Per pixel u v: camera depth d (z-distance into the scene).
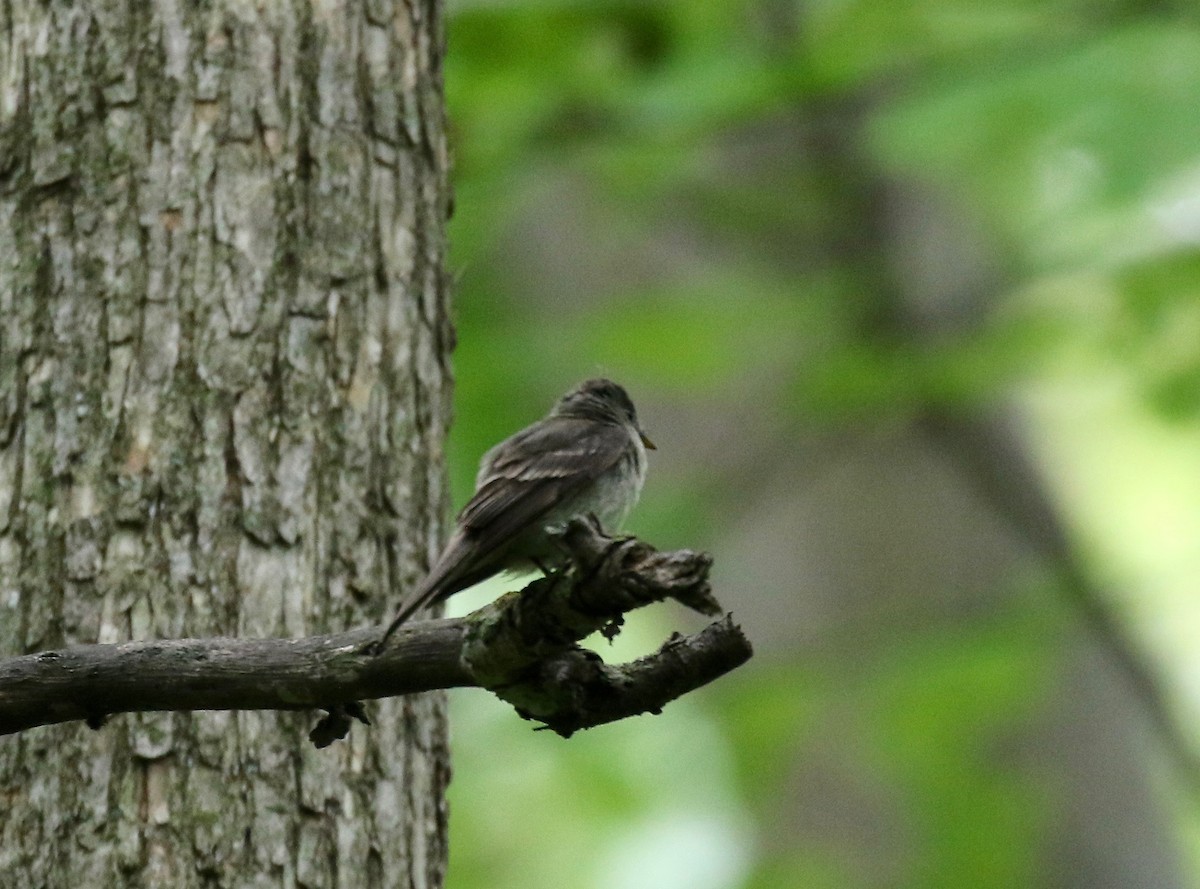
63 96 7.49
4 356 7.24
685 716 16.16
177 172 7.40
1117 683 16.53
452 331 8.02
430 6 8.23
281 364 7.30
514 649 5.76
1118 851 15.95
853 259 15.66
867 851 15.27
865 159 14.93
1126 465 21.50
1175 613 19.66
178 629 6.89
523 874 17.67
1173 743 15.58
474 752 15.83
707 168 15.52
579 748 15.99
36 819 6.69
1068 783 16.06
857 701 15.15
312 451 7.25
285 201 7.49
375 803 7.05
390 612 7.25
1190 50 13.17
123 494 7.02
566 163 13.89
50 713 6.20
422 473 7.57
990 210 15.82
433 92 8.14
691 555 5.46
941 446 15.97
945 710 14.41
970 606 15.94
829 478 16.39
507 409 15.05
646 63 14.02
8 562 6.98
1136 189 12.57
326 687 6.08
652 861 17.19
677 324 14.73
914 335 15.23
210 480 7.08
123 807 6.70
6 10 7.65
